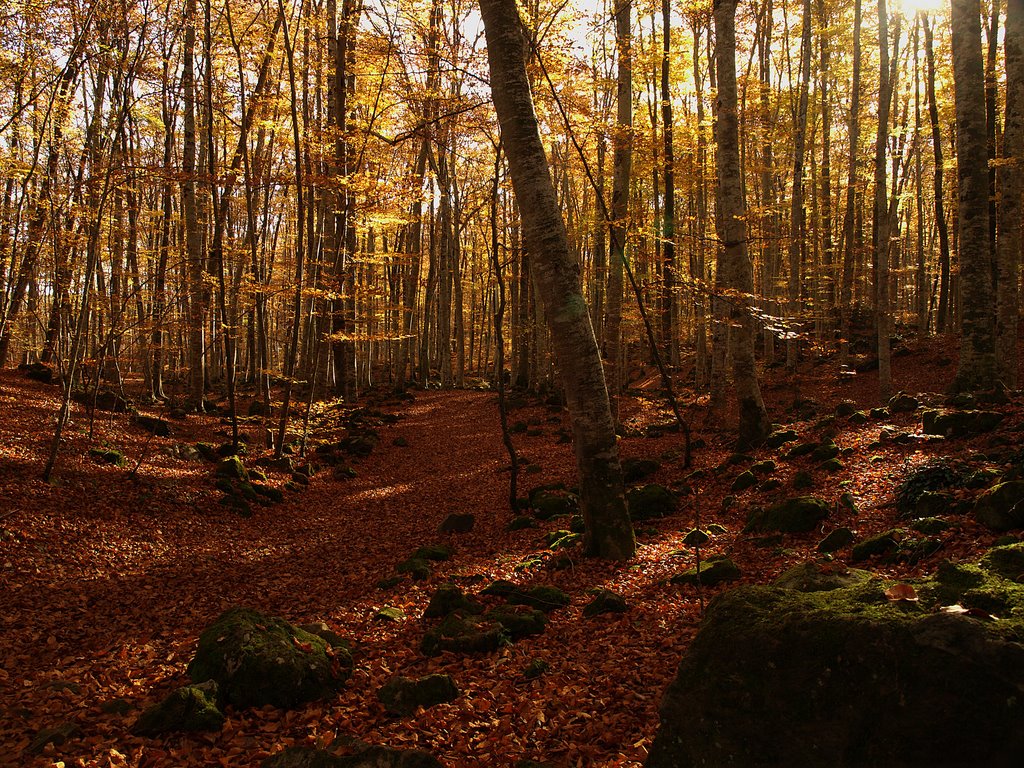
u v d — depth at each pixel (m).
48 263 16.36
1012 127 10.61
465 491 14.55
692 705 2.96
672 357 26.19
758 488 10.07
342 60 16.91
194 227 16.09
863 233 28.59
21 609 7.19
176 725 4.65
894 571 5.88
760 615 3.04
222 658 5.14
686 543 8.42
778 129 22.47
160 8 14.71
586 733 4.23
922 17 22.41
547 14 12.17
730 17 11.46
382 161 19.95
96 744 4.47
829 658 2.71
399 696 4.93
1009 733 2.28
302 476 15.09
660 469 13.16
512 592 7.19
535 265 7.79
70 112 14.83
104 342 14.20
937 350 20.50
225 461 13.73
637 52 15.05
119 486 11.45
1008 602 2.65
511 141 7.53
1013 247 11.00
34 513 9.54
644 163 16.34
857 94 18.78
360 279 22.58
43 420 13.80
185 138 16.06
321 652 5.50
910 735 2.43
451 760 4.06
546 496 12.00
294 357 15.32
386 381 35.28
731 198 11.62
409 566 8.89
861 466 9.48
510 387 29.20
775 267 26.14
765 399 19.64
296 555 10.36
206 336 25.31
